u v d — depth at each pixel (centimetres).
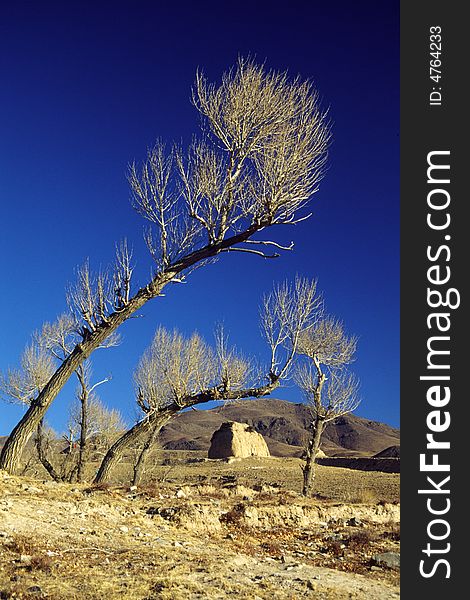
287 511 2195
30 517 1612
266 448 9800
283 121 2127
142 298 2048
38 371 3219
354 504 2591
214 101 2184
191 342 2997
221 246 2117
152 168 2145
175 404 2533
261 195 2106
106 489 2069
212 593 1164
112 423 4053
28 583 1144
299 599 1185
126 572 1263
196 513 1908
